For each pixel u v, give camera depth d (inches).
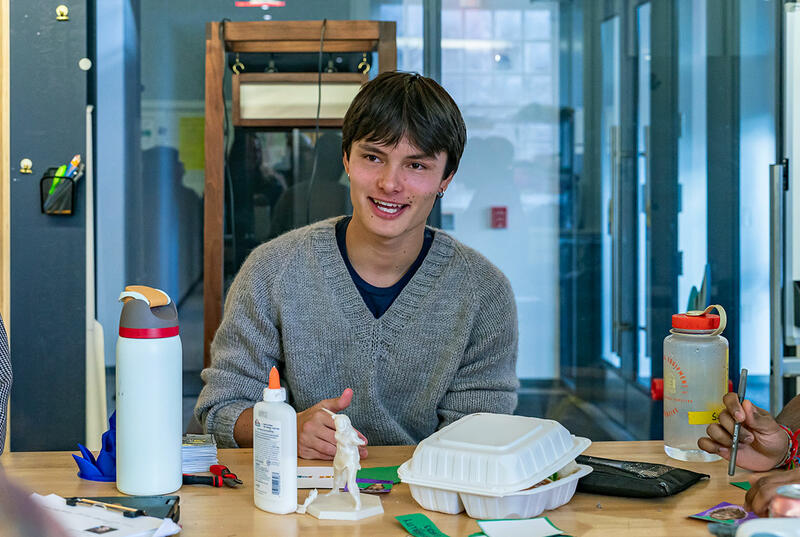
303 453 51.7
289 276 62.4
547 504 41.4
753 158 124.4
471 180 123.4
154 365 43.1
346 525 39.6
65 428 117.0
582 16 122.2
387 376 62.5
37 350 116.6
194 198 120.6
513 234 124.1
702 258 125.4
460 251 64.4
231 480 45.4
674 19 122.6
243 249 120.4
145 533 35.8
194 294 120.9
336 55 117.0
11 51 114.8
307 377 62.2
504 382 63.6
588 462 46.8
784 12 116.4
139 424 43.1
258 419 41.8
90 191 116.2
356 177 56.3
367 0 120.4
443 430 43.6
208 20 119.1
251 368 61.9
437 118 54.4
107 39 118.2
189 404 120.2
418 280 62.4
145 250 120.3
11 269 115.8
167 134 119.8
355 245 61.8
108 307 120.0
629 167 124.0
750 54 123.0
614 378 125.6
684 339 50.6
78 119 116.0
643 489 43.2
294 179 120.0
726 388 50.6
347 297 61.7
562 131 123.2
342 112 115.6
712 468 48.9
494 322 63.8
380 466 49.7
